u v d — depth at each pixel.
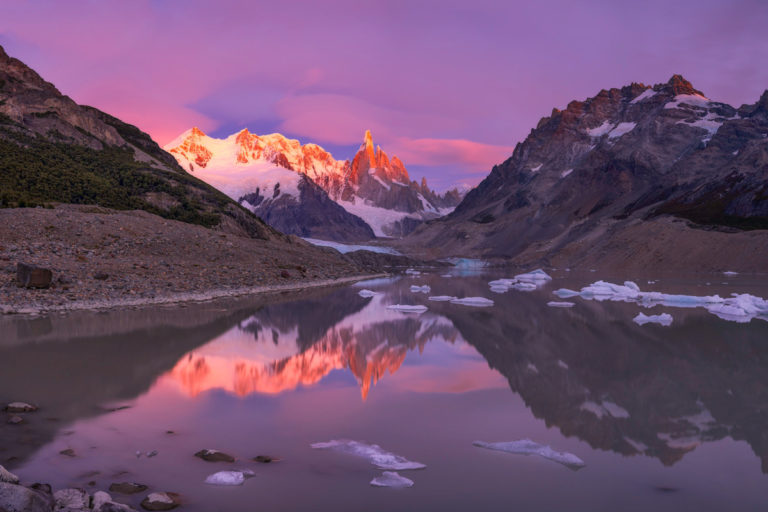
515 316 28.91
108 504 6.41
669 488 7.44
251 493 7.17
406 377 14.48
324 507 6.79
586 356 17.70
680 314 30.00
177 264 40.28
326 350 18.55
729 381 14.16
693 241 100.62
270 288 41.12
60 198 53.69
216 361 16.08
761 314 29.72
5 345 17.70
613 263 108.00
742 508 6.82
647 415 11.08
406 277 77.00
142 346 18.05
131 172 69.94
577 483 7.60
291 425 10.18
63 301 26.80
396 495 7.15
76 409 10.95
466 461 8.43
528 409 11.44
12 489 5.98
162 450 8.73
